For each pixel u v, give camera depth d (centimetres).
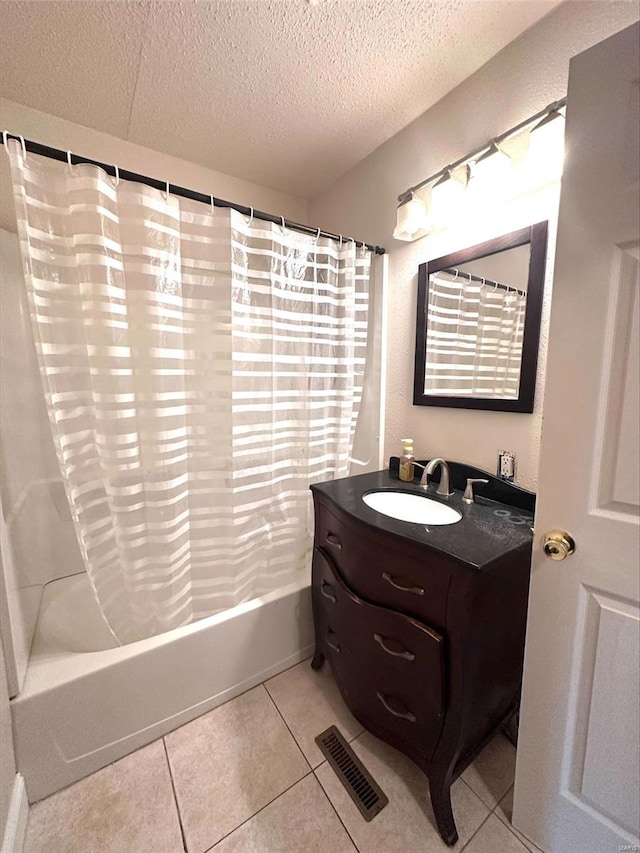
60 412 108
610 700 78
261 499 150
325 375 161
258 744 119
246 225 131
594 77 67
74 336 109
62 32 107
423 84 128
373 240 172
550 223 108
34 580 143
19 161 95
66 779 106
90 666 109
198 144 162
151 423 121
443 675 91
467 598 84
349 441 170
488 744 115
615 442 72
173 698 123
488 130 121
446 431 147
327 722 127
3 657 94
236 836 96
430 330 149
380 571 105
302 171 183
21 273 146
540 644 87
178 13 102
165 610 129
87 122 148
